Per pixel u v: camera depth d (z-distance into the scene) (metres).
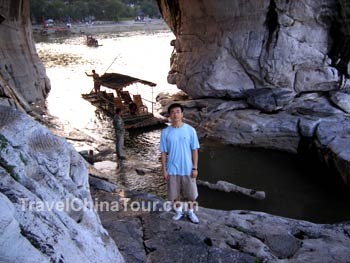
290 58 16.11
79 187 4.05
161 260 4.33
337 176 12.35
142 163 12.99
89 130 16.20
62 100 20.92
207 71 17.77
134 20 84.00
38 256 2.32
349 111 14.80
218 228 5.31
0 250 2.13
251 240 5.01
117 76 19.72
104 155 13.38
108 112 18.39
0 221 2.17
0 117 3.56
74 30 68.50
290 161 14.06
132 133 16.25
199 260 4.37
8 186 2.68
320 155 13.31
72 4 80.19
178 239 4.86
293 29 15.94
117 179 11.65
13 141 3.27
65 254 2.62
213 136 15.87
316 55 16.06
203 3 17.62
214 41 17.78
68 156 3.89
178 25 20.27
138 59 36.16
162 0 21.52
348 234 5.70
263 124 15.09
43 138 3.76
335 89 16.25
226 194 11.45
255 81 17.31
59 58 37.31
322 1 15.37
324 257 4.61
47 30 67.06
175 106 4.95
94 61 35.28
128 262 4.22
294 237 5.36
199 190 11.65
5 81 14.03
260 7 16.19
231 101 17.62
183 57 19.36
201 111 17.52
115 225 5.12
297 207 10.91
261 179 12.63
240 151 14.86
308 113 15.12
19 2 18.61
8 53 17.14
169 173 5.07
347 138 13.09
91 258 3.08
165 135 5.02
